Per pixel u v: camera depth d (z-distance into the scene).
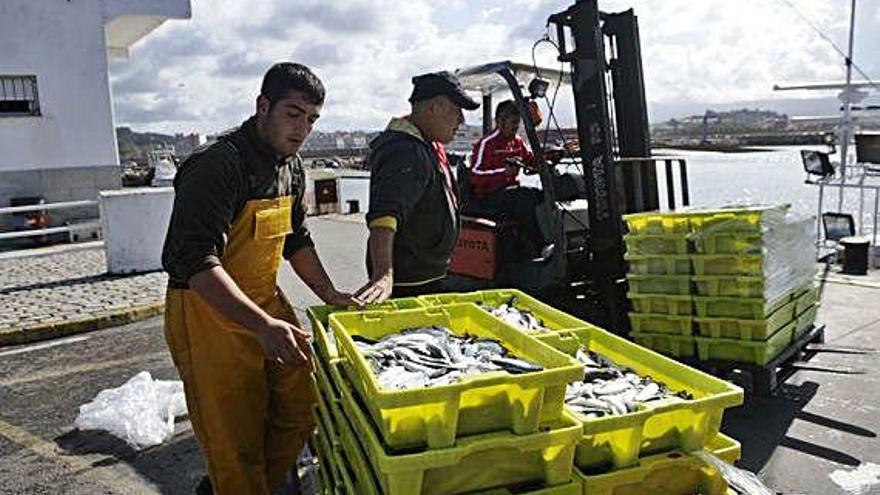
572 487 1.92
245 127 2.86
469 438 1.86
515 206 5.78
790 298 4.87
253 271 2.94
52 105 12.16
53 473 3.97
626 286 5.61
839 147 10.23
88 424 4.51
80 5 12.23
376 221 3.22
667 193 6.14
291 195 3.11
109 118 12.73
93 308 7.56
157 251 9.61
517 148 6.11
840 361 5.33
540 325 2.84
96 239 12.59
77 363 6.05
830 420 4.30
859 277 8.29
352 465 2.30
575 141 5.99
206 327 2.82
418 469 1.77
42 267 9.98
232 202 2.72
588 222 5.80
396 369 2.04
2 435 4.50
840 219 9.62
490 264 5.67
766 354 4.44
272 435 3.28
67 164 12.39
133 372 5.77
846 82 9.79
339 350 2.54
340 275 9.64
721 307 4.54
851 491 3.49
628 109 6.00
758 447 3.98
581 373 1.90
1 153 11.82
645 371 2.45
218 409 2.89
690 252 4.60
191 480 3.85
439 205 3.53
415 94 3.42
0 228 11.84
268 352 2.52
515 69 5.80
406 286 3.61
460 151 6.82
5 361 6.16
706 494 2.06
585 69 5.52
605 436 1.99
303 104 2.76
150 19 13.38
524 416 1.87
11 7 11.62
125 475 3.93
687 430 2.07
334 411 2.43
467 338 2.55
